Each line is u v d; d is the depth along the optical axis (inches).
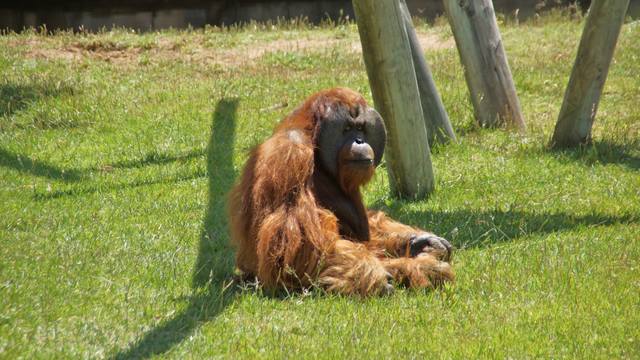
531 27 2091.5
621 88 1485.0
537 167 1100.5
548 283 698.8
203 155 1211.2
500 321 616.1
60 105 1413.6
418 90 1097.4
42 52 1777.8
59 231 871.7
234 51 1849.2
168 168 1155.3
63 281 694.5
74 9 2507.4
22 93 1472.7
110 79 1592.0
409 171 1015.0
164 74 1638.8
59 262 749.9
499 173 1084.5
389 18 971.3
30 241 826.2
